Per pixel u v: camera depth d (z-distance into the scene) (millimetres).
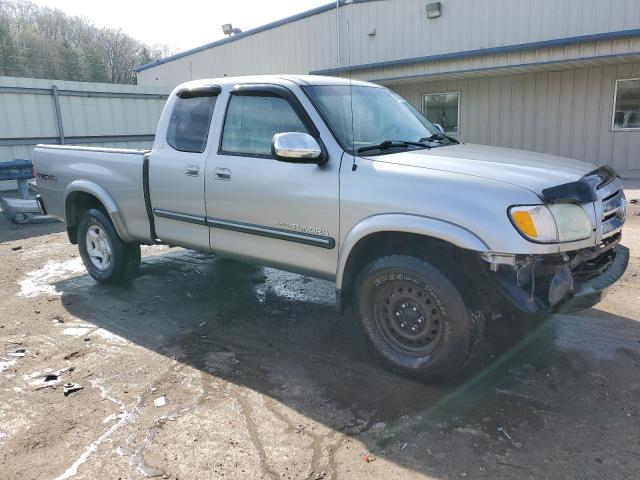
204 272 6273
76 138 15492
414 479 2678
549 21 14578
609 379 3564
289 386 3617
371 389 3541
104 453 2936
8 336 4578
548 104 15547
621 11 13547
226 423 3193
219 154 4426
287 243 4078
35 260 7207
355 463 2809
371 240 3688
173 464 2826
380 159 3637
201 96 4688
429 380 3557
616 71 14375
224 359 4047
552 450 2863
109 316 4977
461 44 16156
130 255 5688
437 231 3207
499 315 3514
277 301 5273
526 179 3236
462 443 2945
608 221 3537
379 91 4754
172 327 4691
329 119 3887
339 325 4648
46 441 3064
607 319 4508
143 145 17344
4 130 13914
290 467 2787
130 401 3469
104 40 57281
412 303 3521
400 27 17203
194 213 4648
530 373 3670
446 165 3457
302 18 19453
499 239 3064
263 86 4203
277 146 3600
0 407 3441
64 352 4234
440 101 17500
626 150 14742
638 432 2996
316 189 3789
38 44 44469
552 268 3172
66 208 5867
